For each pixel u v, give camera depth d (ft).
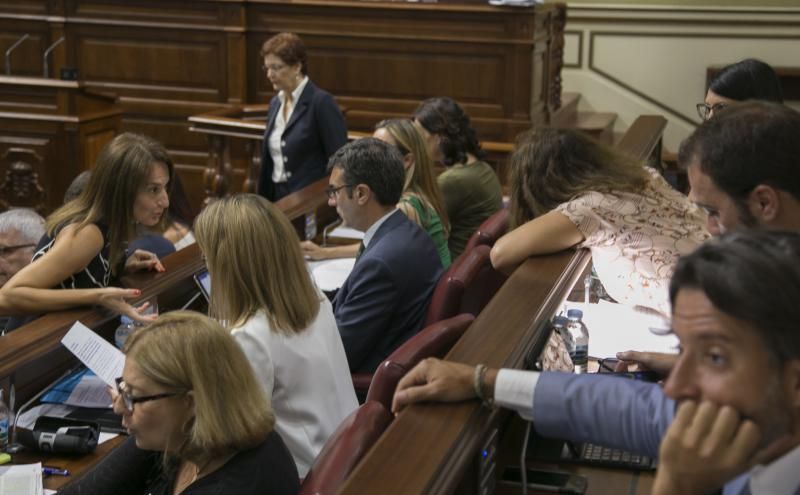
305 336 15.30
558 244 16.60
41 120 42.32
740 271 6.45
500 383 9.53
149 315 18.85
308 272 15.64
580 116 53.67
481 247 19.84
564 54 54.80
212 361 11.82
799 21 51.62
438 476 8.80
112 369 16.38
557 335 13.33
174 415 11.93
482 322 12.69
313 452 15.25
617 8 53.47
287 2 45.06
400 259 19.57
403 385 10.18
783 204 10.59
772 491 6.73
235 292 15.14
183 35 46.52
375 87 44.96
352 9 44.34
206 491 11.68
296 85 32.78
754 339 6.46
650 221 16.65
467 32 43.27
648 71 53.88
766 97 19.22
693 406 6.76
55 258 18.29
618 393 8.79
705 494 6.86
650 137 33.65
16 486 15.05
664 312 16.16
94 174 18.88
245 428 11.79
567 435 9.08
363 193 20.33
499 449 12.16
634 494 11.39
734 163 10.65
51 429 16.53
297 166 33.35
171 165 19.33
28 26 47.85
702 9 52.44
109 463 13.23
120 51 47.37
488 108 43.78
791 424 6.61
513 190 17.83
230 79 46.47
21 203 43.29
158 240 23.56
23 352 16.48
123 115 47.98
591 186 17.06
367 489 8.57
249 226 14.97
